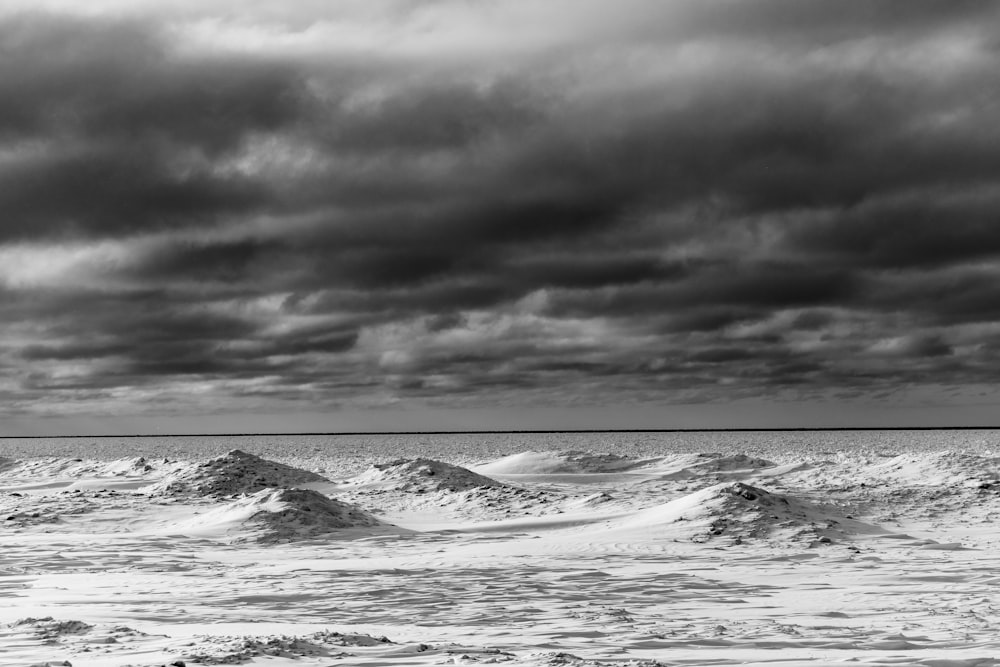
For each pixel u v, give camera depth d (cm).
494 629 1684
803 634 1606
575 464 8644
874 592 2228
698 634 1606
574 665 1221
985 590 2244
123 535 3903
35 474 8244
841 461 7956
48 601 2091
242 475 6350
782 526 3562
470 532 3997
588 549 3250
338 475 8519
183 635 1534
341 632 1588
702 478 7462
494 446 18488
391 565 2827
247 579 2498
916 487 5162
